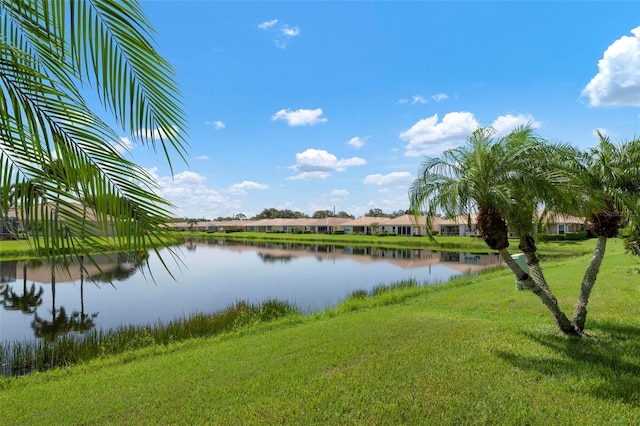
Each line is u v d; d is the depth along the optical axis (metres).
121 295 16.80
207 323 9.71
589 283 6.39
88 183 1.67
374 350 6.03
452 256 33.41
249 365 5.74
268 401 4.41
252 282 20.62
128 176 1.79
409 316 8.54
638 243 8.23
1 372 6.79
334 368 5.36
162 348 7.61
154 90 1.87
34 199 1.65
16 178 1.62
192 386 5.02
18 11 1.55
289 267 27.69
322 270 25.59
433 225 6.18
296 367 5.47
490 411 3.95
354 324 8.05
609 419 3.75
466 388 4.48
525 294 10.07
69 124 1.64
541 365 5.07
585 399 4.14
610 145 6.47
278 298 15.77
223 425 3.93
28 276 21.19
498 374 4.85
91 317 12.78
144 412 4.33
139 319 12.47
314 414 4.05
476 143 5.72
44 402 4.80
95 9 1.65
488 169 5.49
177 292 17.55
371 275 22.61
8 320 12.41
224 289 18.36
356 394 4.46
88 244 1.74
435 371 5.01
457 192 5.48
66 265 1.74
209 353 6.76
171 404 4.49
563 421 3.73
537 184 5.32
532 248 6.50
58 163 1.63
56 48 1.62
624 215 6.56
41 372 6.43
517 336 6.35
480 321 7.55
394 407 4.11
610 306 8.14
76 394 5.04
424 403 4.17
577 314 6.33
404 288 14.27
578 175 5.91
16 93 1.54
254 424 3.92
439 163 5.86
